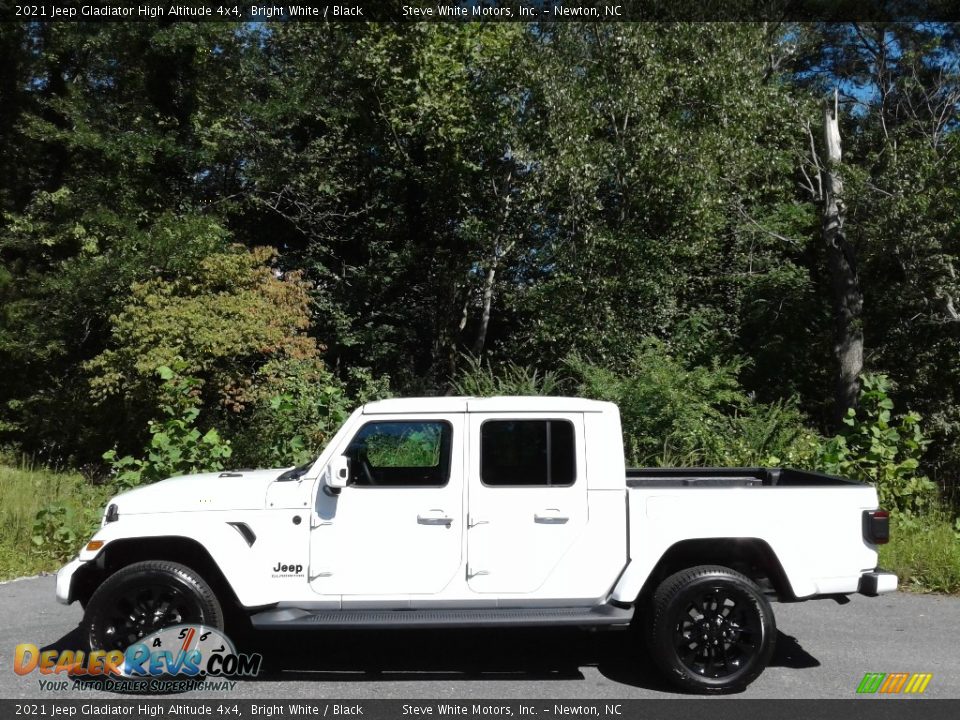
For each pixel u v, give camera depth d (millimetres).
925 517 9578
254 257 15375
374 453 5430
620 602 5082
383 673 5441
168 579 5094
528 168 18422
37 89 18297
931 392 20094
